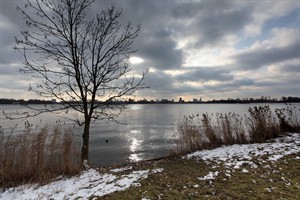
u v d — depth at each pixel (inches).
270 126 424.5
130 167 306.7
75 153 290.7
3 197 202.7
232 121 441.1
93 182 231.8
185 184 201.3
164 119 2101.4
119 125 1595.7
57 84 300.0
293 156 266.5
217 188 187.0
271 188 180.5
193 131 426.3
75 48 305.1
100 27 318.3
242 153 306.3
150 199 171.5
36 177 243.0
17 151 252.8
